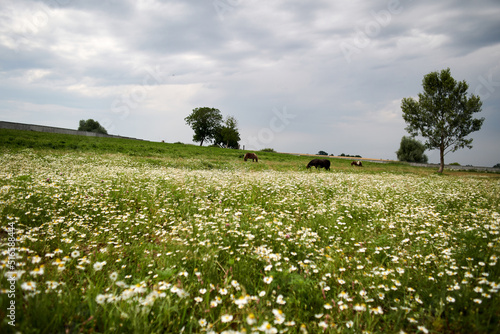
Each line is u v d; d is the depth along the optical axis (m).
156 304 2.56
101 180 8.55
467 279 3.09
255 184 9.91
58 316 2.32
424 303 2.91
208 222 5.07
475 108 38.81
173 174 11.70
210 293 2.98
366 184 11.89
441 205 7.70
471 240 4.37
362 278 3.34
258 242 4.40
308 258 3.96
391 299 3.04
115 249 4.09
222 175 12.66
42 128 43.84
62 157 17.09
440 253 3.92
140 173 12.07
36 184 7.09
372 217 6.41
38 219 5.00
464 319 2.54
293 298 2.91
